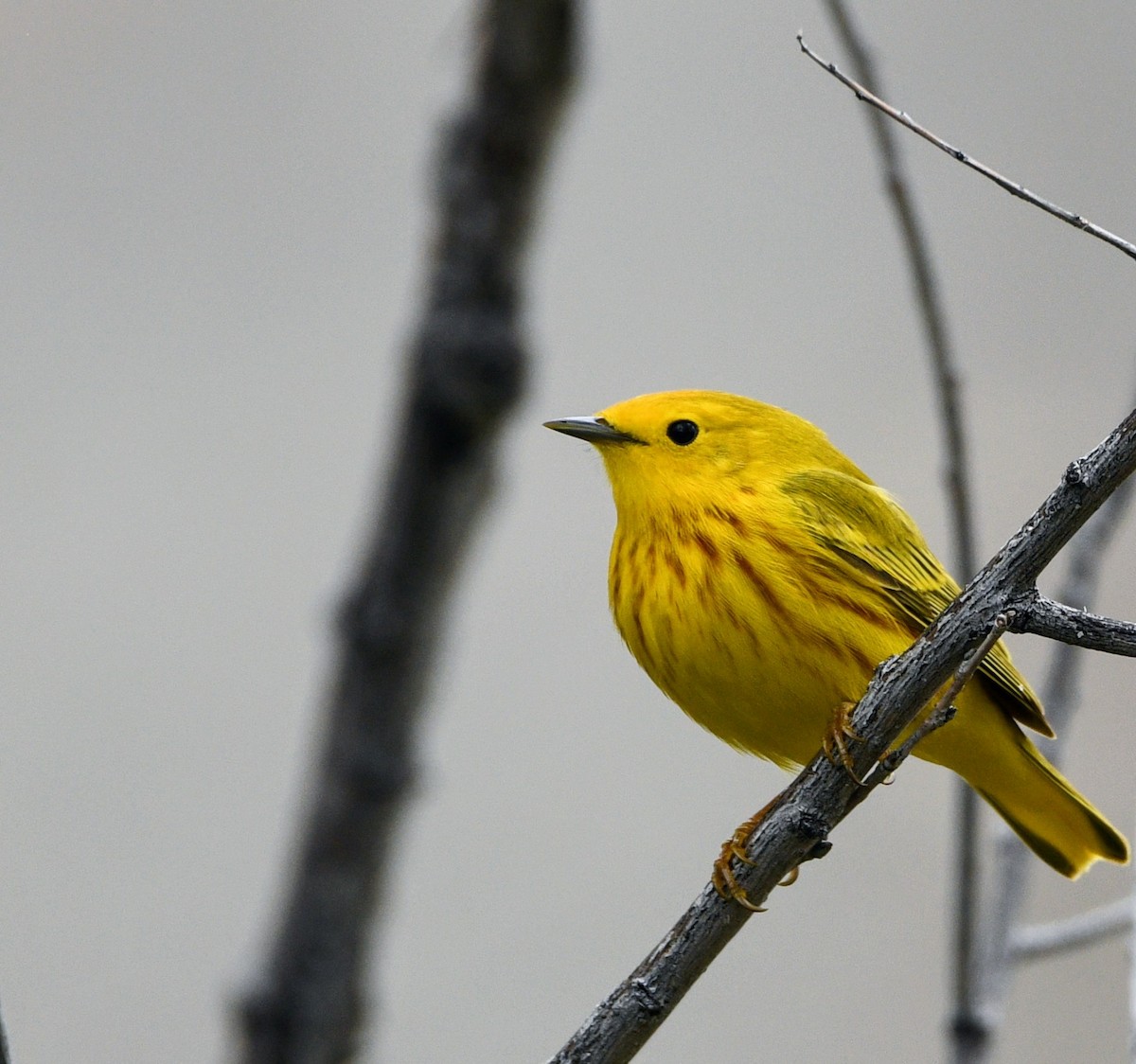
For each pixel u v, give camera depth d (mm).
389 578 3135
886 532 3176
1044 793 3176
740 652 3160
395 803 3135
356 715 3135
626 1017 3100
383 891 3135
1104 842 3180
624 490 3176
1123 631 3090
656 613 3166
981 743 3172
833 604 3160
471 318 3133
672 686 3170
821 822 3102
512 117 3135
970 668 3090
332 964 3131
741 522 3166
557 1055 3100
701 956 3102
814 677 3160
